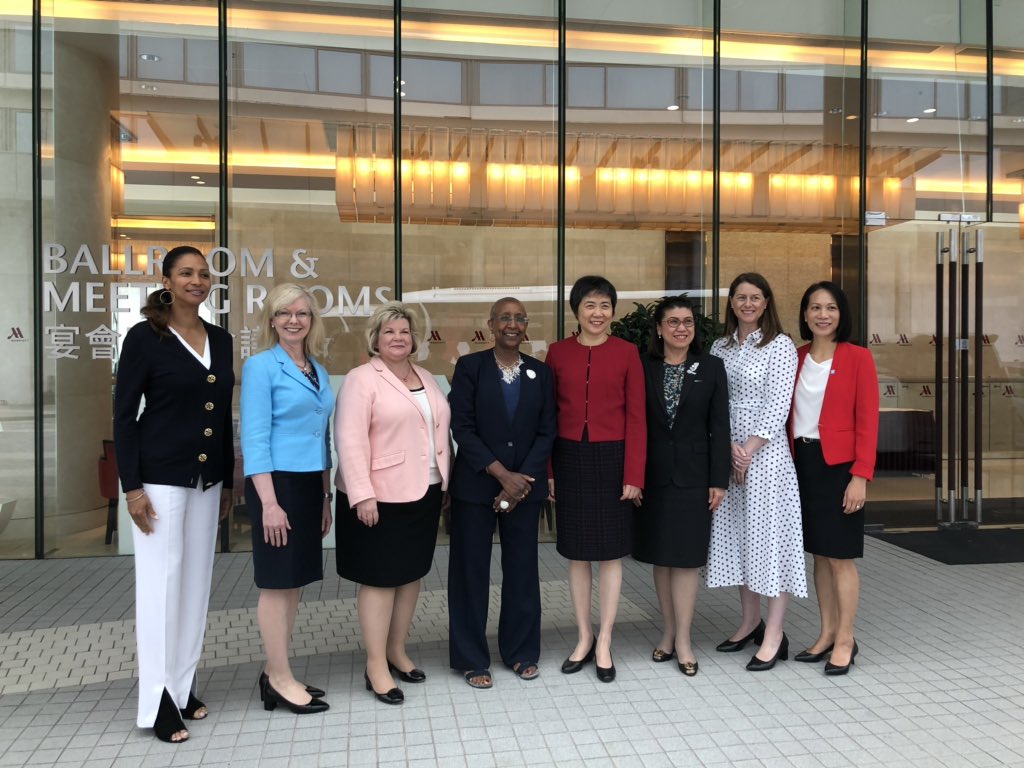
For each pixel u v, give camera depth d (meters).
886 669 4.10
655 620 4.99
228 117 6.98
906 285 8.07
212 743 3.30
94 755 3.21
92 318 6.72
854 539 3.99
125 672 4.18
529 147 7.58
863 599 5.35
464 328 7.49
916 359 8.00
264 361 3.48
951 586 5.66
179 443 3.38
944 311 7.98
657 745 3.28
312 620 5.01
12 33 6.62
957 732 3.38
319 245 7.18
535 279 7.61
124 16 6.80
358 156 7.25
